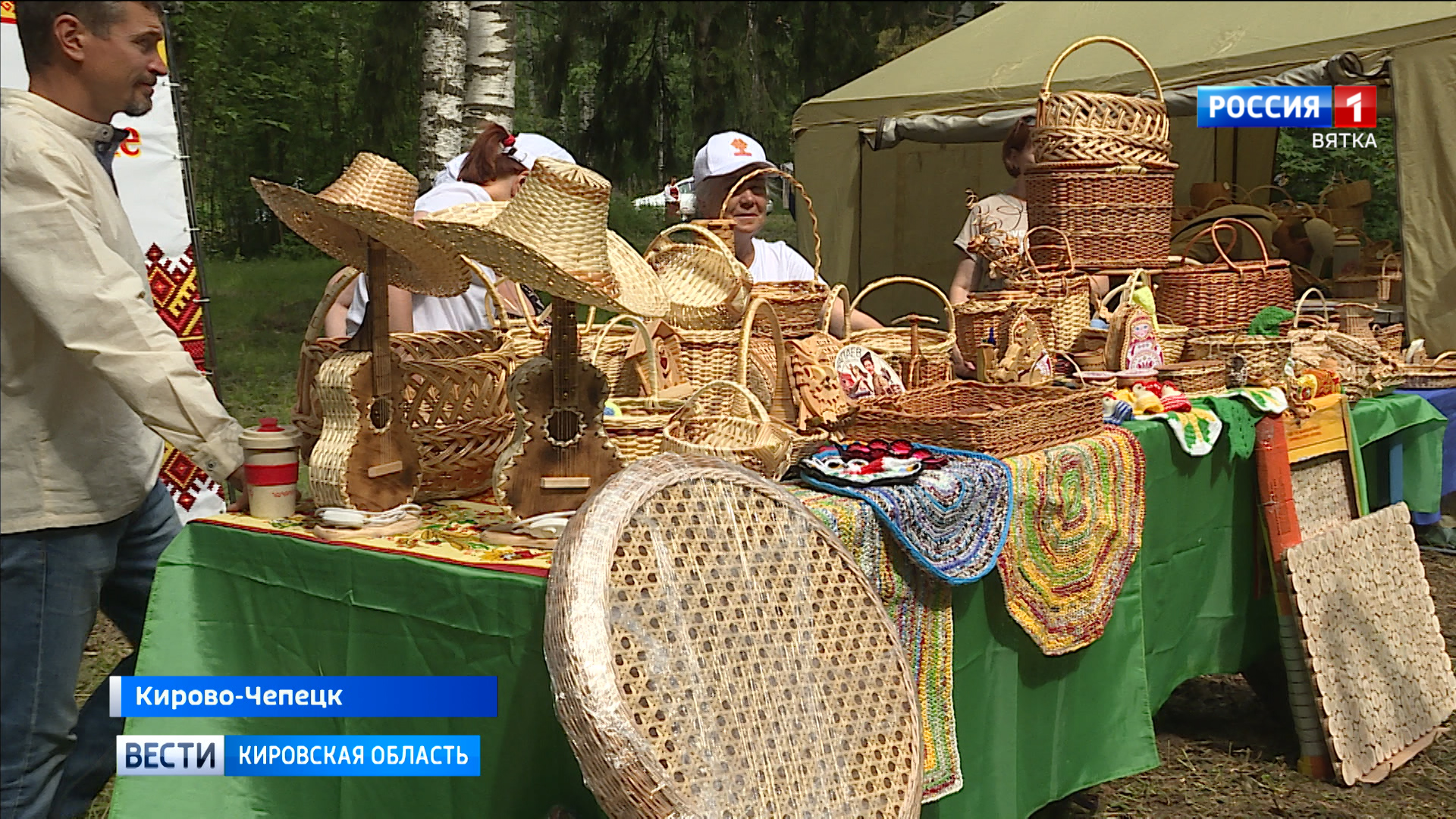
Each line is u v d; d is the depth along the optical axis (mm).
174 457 5070
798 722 1858
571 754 1820
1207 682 4211
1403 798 3271
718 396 2346
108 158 2449
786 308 2854
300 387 2391
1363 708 3414
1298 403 3426
